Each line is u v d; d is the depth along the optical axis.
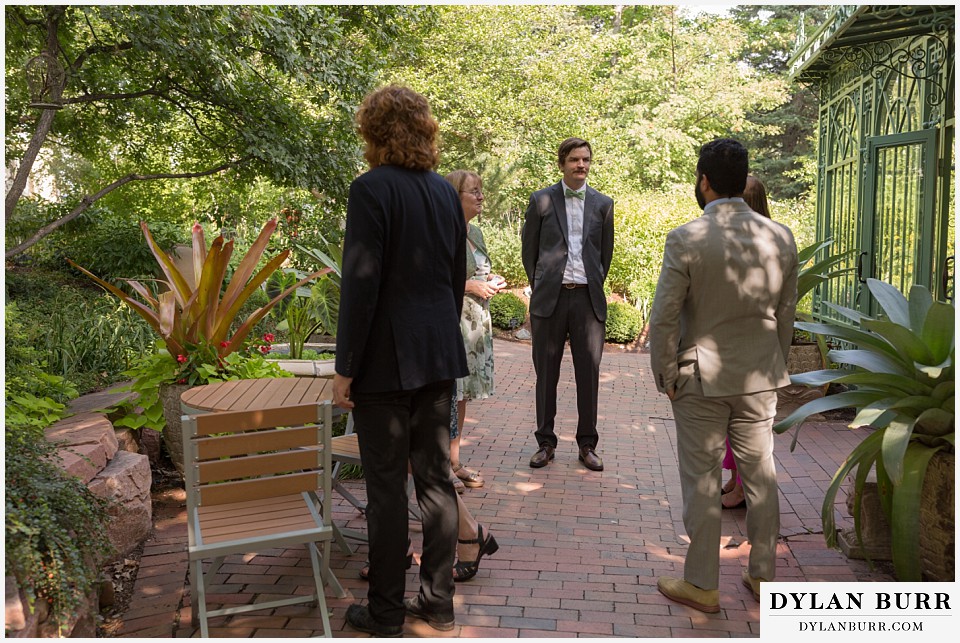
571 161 4.68
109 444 3.60
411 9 8.96
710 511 2.97
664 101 19.66
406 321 2.62
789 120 23.14
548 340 4.81
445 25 13.79
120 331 6.55
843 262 7.63
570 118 14.92
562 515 4.02
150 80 7.70
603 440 5.54
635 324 10.33
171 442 4.26
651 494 4.37
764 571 3.04
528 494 4.34
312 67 7.46
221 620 2.87
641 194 16.11
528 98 14.88
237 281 4.58
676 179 19.39
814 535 3.71
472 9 14.30
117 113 8.09
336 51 7.70
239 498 2.72
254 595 3.06
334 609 2.97
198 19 6.32
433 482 2.82
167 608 2.95
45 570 2.38
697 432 2.97
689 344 2.97
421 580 2.87
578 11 21.23
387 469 2.69
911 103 6.34
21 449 2.82
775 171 23.45
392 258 2.59
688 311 2.98
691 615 2.96
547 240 4.78
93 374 5.88
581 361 4.79
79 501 2.69
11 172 7.62
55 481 2.75
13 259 9.74
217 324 4.51
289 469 2.77
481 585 3.20
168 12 6.25
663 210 11.87
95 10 6.29
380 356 2.62
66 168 10.64
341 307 2.55
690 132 19.78
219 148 8.18
